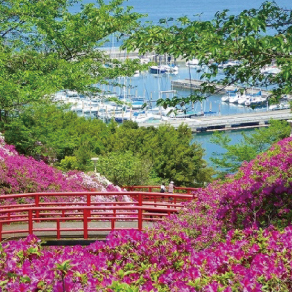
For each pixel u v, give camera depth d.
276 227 11.46
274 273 7.95
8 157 23.17
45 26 31.73
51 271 7.71
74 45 33.34
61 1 33.81
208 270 8.55
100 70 32.84
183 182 56.25
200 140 105.44
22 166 22.80
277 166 16.62
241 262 8.90
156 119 119.19
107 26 11.78
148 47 11.20
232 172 43.91
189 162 54.56
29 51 31.39
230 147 42.53
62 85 30.09
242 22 10.52
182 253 9.81
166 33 10.84
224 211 13.18
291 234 9.52
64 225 18.66
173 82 173.62
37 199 17.50
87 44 33.22
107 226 18.73
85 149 44.69
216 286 7.44
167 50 10.95
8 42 32.53
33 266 8.42
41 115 31.39
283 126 44.34
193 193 18.14
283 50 10.23
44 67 31.70
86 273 8.18
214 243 12.48
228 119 112.44
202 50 10.38
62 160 39.97
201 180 56.94
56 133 32.03
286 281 7.99
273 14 11.73
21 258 8.84
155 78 187.38
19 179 21.78
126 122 64.69
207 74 11.16
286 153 17.95
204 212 15.05
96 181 25.91
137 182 39.91
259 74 11.75
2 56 28.83
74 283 7.82
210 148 100.19
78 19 32.00
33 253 9.03
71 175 24.88
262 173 16.42
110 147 53.38
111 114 124.06
